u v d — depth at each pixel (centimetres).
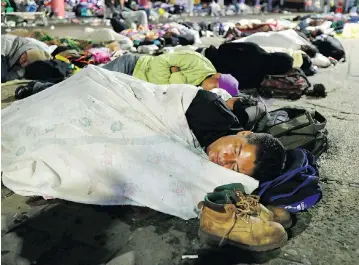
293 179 211
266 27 877
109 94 234
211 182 211
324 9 1733
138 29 902
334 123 351
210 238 182
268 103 415
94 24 1138
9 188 228
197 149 228
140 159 217
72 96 235
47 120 230
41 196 223
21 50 486
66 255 176
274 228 181
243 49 448
